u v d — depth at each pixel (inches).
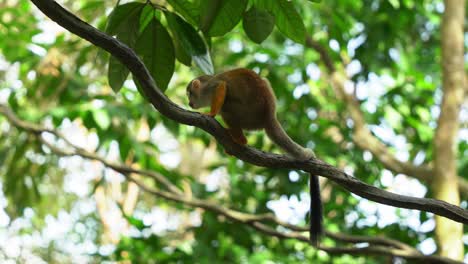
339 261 436.5
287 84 469.7
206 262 415.5
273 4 191.9
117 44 163.9
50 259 781.3
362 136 468.4
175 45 203.0
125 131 428.5
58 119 416.5
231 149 192.9
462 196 481.4
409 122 477.7
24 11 434.3
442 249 385.1
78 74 444.8
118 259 419.5
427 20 544.1
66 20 159.0
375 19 497.7
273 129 221.3
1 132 502.0
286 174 459.8
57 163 485.7
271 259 415.2
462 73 441.1
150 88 173.2
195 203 363.6
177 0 188.9
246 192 468.8
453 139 422.3
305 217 454.0
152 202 670.5
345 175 190.5
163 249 446.0
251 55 462.0
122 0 189.9
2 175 536.4
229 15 187.0
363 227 474.9
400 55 488.7
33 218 690.8
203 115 188.1
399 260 414.6
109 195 588.1
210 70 188.5
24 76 452.4
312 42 468.4
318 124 486.9
